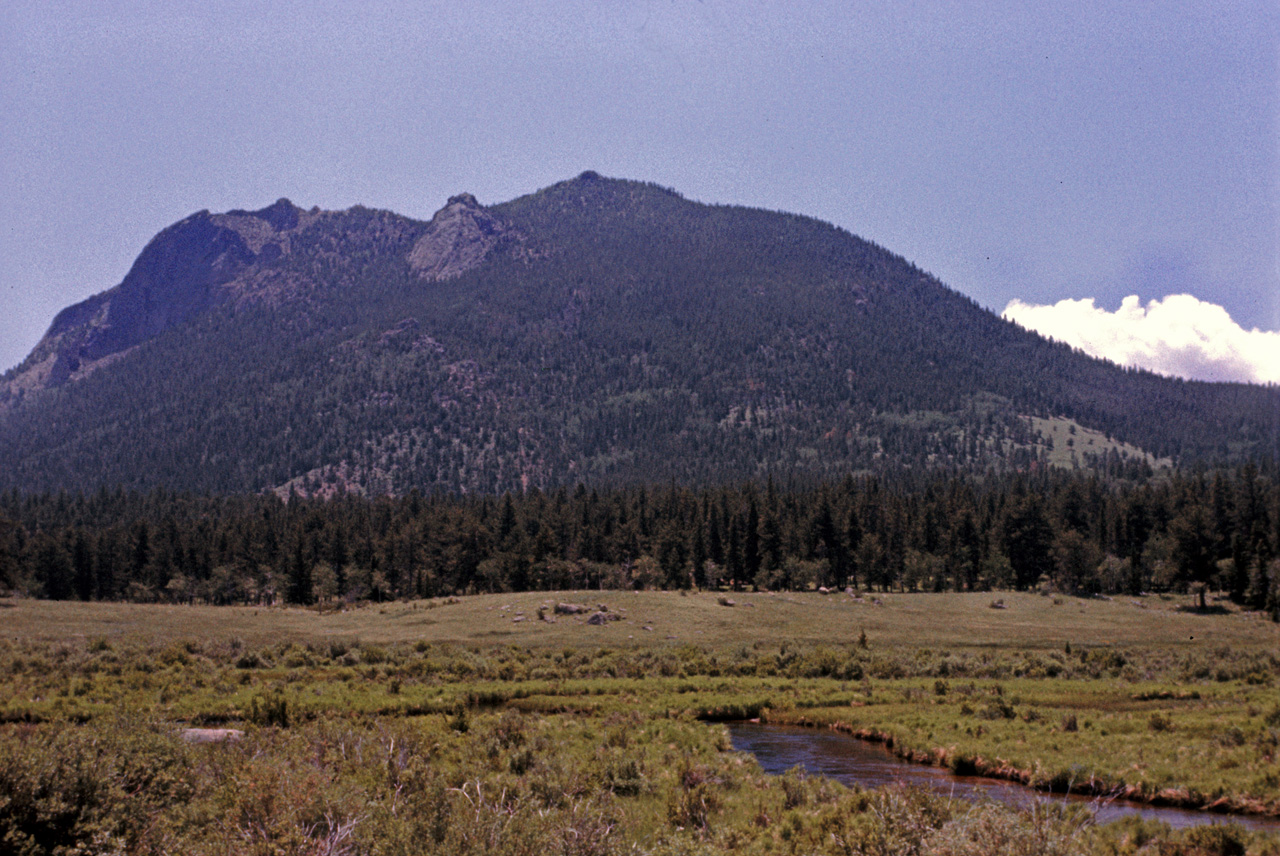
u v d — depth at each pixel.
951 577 133.88
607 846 12.22
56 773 11.39
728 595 101.00
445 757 23.14
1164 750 27.78
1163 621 95.69
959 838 12.65
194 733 22.97
